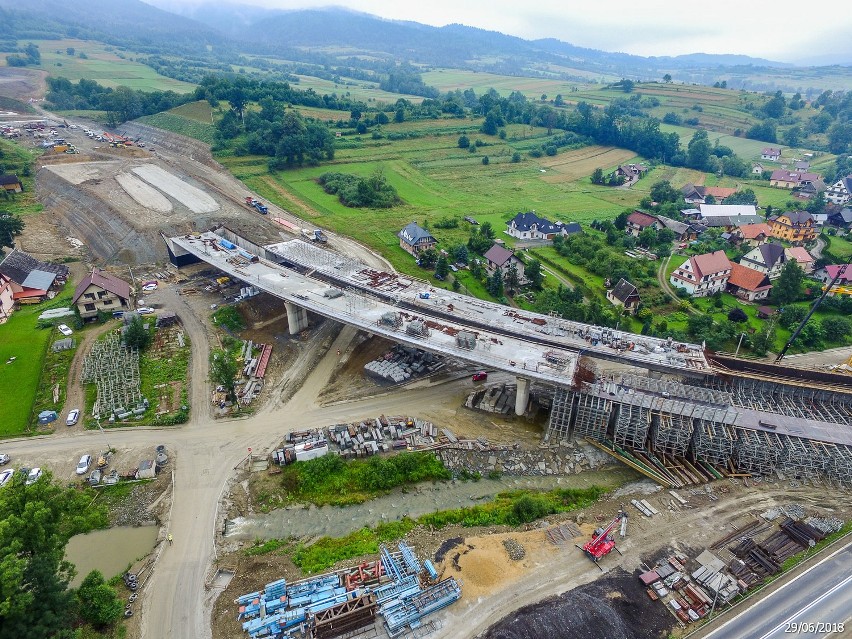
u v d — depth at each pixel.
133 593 46.72
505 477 63.03
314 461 61.88
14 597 34.75
